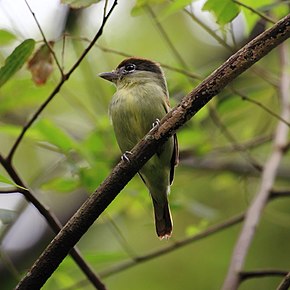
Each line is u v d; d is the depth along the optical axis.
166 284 13.15
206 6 7.84
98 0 6.77
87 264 7.83
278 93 11.34
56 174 12.30
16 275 8.73
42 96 10.25
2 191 7.07
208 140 11.38
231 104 10.44
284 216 12.79
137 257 9.09
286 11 9.52
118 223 13.18
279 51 11.20
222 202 13.79
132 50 13.59
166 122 6.42
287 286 6.71
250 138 12.48
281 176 13.12
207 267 13.20
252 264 12.92
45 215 7.34
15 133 9.17
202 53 13.58
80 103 10.64
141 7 8.80
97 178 9.00
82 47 11.00
